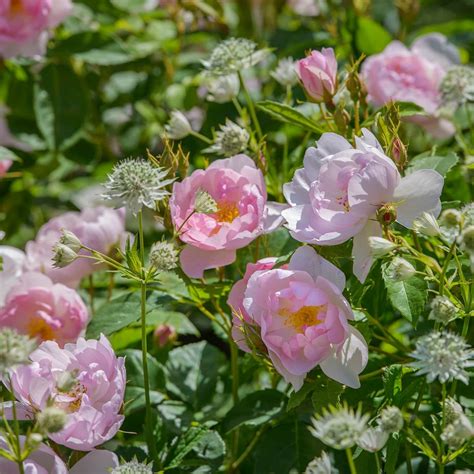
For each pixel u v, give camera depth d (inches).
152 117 79.3
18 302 65.2
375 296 62.6
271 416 62.2
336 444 55.6
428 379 56.8
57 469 58.6
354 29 76.1
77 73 76.8
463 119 72.0
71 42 75.4
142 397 64.4
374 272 61.5
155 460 61.2
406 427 59.7
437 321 57.9
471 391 61.8
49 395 58.5
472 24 80.9
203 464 62.0
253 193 61.0
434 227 58.4
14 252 68.4
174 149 73.0
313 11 81.2
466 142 72.8
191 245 61.3
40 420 56.7
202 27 81.7
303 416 62.4
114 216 68.3
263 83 76.7
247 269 59.7
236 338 59.9
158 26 80.0
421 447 58.5
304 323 58.4
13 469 58.5
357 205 58.4
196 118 79.4
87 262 67.9
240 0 79.7
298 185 59.9
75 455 60.2
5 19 72.5
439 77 70.5
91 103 77.9
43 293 65.2
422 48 73.2
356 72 63.1
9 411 59.8
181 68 79.6
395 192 58.8
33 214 80.5
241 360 67.2
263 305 58.4
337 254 60.1
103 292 71.5
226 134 64.0
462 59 80.0
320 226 59.0
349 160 59.0
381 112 64.3
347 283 62.4
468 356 56.9
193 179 61.2
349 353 58.5
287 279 58.3
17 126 77.4
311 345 58.1
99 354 59.9
